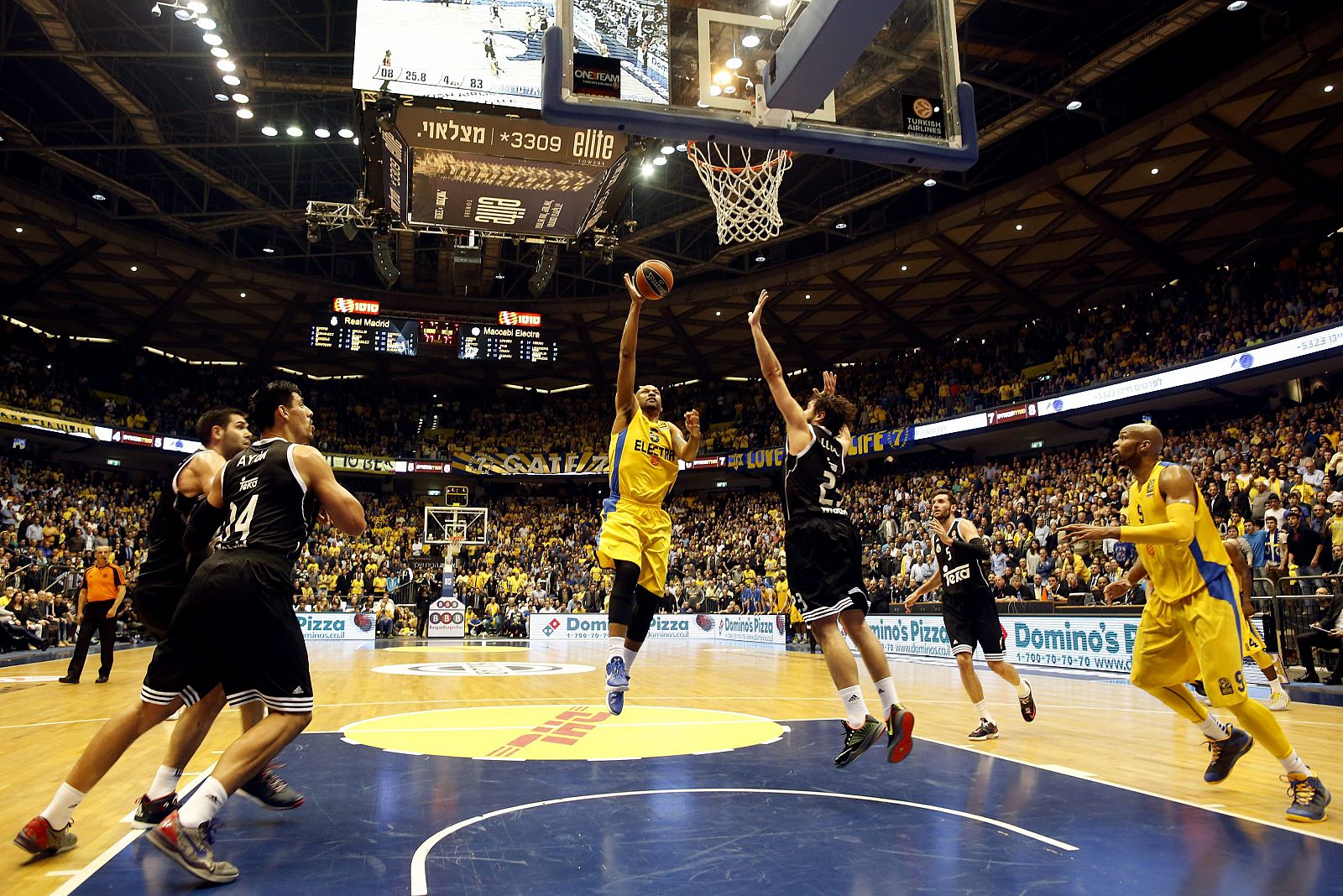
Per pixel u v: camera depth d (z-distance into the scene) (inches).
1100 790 163.6
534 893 104.3
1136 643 174.2
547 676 449.1
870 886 107.5
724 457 1305.4
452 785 168.1
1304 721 261.4
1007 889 106.3
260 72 698.2
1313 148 716.0
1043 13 675.4
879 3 181.9
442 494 1446.9
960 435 1019.9
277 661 121.4
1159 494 166.4
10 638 613.0
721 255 1008.9
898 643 680.4
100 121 812.0
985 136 758.5
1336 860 118.4
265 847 125.0
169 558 172.7
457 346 1125.7
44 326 1195.3
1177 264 941.8
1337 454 585.6
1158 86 762.2
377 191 599.2
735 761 195.5
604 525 190.7
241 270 1054.4
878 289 1065.5
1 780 172.1
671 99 222.4
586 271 1151.0
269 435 140.6
